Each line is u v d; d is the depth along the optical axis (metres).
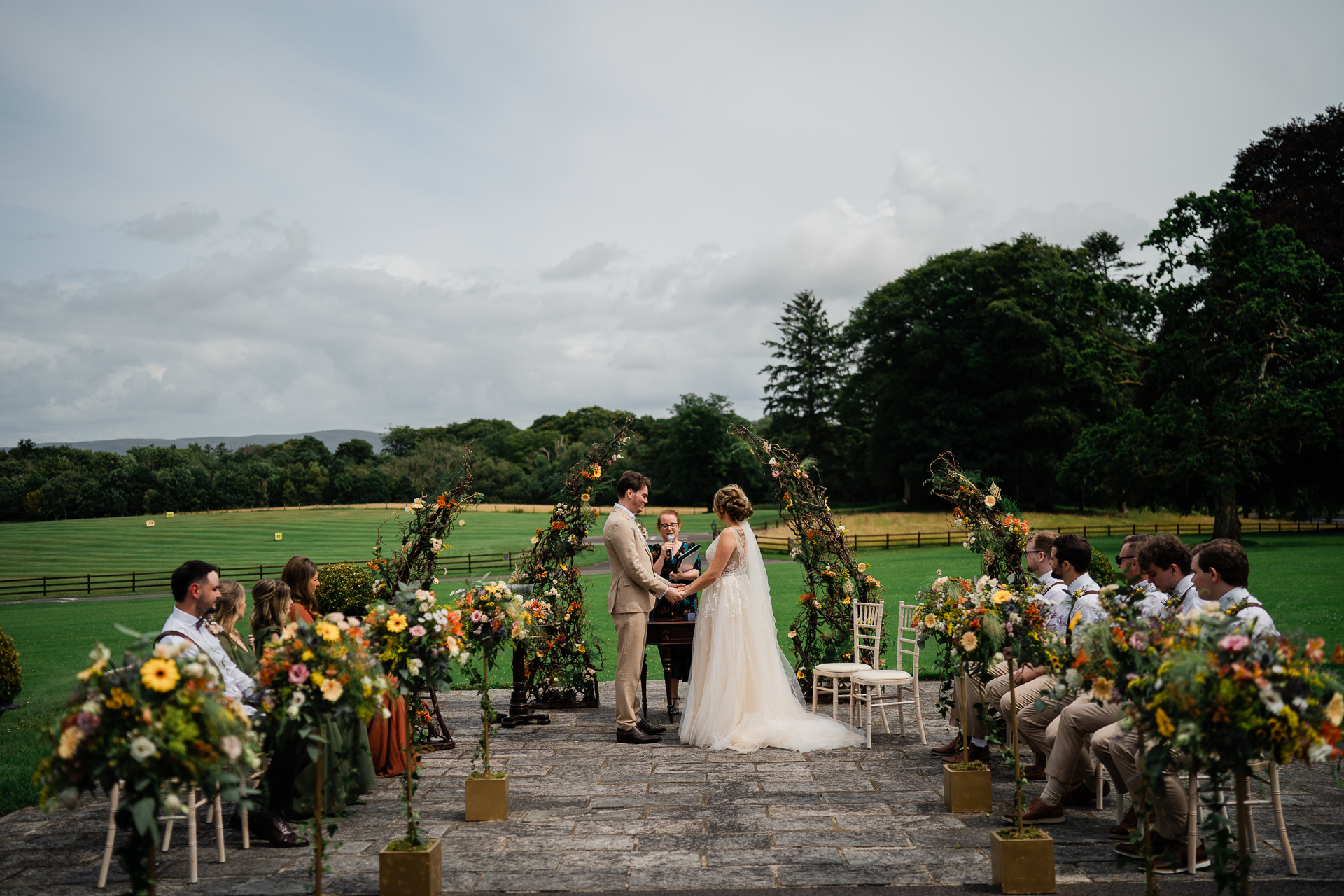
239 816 4.72
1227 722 2.79
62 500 78.56
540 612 7.39
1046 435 42.81
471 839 4.56
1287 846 3.93
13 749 7.14
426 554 6.96
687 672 8.09
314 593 5.91
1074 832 4.55
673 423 73.38
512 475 87.94
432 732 6.62
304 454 101.50
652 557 8.05
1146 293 28.92
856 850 4.32
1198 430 27.03
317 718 3.55
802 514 8.11
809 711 7.17
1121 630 3.27
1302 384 26.86
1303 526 37.25
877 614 7.38
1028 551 5.81
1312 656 2.80
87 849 4.56
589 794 5.37
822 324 67.94
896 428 48.81
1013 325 43.19
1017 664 4.38
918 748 6.45
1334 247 29.50
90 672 2.75
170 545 46.75
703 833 4.61
